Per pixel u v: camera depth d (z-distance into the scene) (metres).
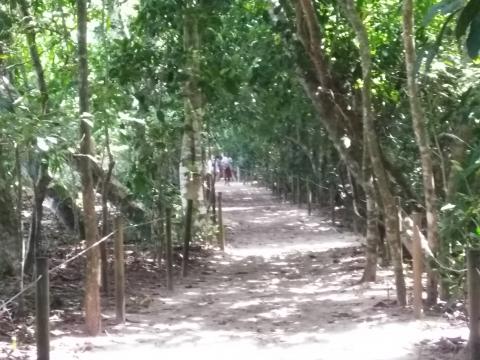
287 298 8.07
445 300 6.93
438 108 7.98
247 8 12.19
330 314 7.02
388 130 9.94
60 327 6.25
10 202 7.25
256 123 17.52
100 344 5.72
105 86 8.16
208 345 5.80
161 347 5.71
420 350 5.44
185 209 11.79
